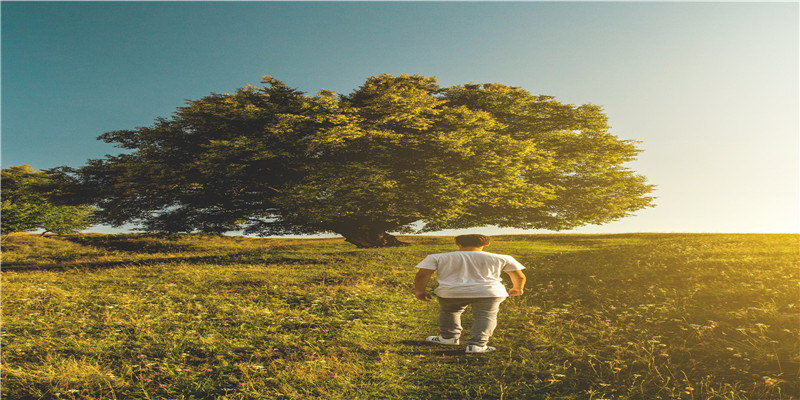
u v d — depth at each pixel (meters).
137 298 8.86
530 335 5.56
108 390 3.72
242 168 20.66
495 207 25.11
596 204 26.56
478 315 4.79
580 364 4.32
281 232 26.67
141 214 25.08
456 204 20.83
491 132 22.95
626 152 28.55
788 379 3.58
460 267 4.82
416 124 21.30
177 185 22.03
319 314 7.40
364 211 21.09
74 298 8.83
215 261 17.44
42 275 13.37
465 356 4.65
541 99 27.58
